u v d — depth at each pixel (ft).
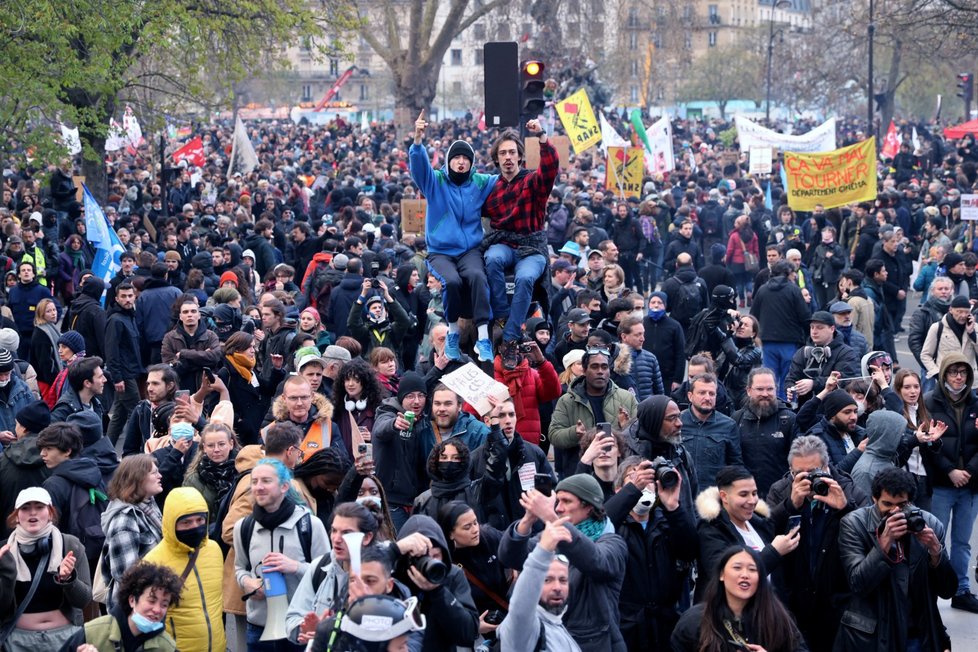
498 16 216.74
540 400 35.32
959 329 49.16
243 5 98.78
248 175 127.65
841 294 60.49
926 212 90.79
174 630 25.05
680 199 113.29
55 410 37.52
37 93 76.02
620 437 29.01
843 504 26.45
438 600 21.56
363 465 27.30
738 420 35.32
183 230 75.87
